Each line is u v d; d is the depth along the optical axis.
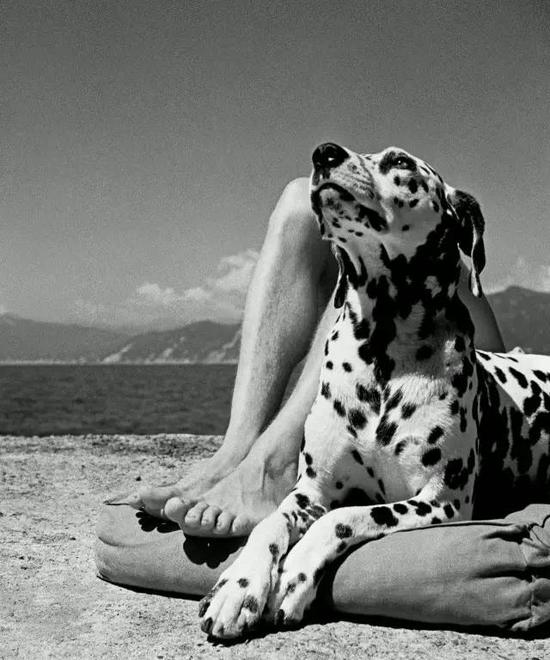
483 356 1.99
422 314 1.74
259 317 1.98
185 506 1.74
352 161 1.71
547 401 1.98
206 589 1.73
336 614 1.66
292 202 2.03
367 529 1.66
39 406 31.08
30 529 2.16
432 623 1.64
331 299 2.00
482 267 1.80
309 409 1.89
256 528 1.68
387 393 1.73
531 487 1.99
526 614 1.61
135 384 62.59
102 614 1.68
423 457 1.72
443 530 1.65
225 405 32.66
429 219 1.73
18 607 1.71
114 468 2.93
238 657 1.53
